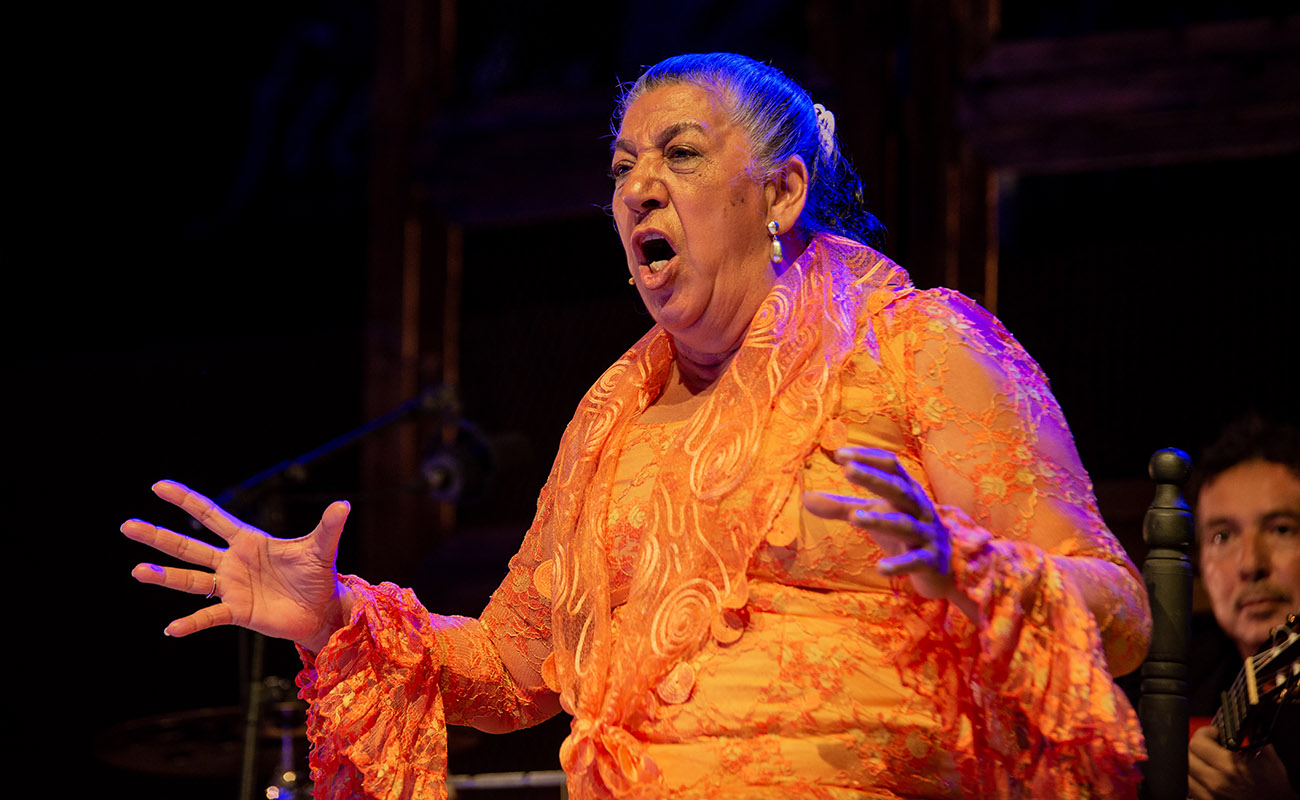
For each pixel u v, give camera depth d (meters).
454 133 16.69
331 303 16.89
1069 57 14.62
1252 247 13.78
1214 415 13.60
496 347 16.31
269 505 11.83
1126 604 5.46
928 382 5.91
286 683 11.39
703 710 5.78
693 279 6.45
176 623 6.40
